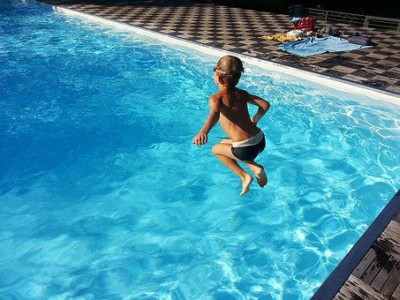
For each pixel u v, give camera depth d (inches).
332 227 112.4
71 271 100.7
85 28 349.4
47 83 224.5
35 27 358.0
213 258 103.3
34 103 199.3
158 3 469.4
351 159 145.2
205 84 217.8
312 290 90.9
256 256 102.9
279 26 328.2
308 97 190.4
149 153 156.5
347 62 216.1
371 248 85.7
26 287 96.0
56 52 281.7
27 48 292.5
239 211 122.2
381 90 174.6
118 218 121.0
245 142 90.0
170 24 335.3
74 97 206.1
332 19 355.6
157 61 255.4
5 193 133.4
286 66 209.5
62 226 117.8
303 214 119.0
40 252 107.3
